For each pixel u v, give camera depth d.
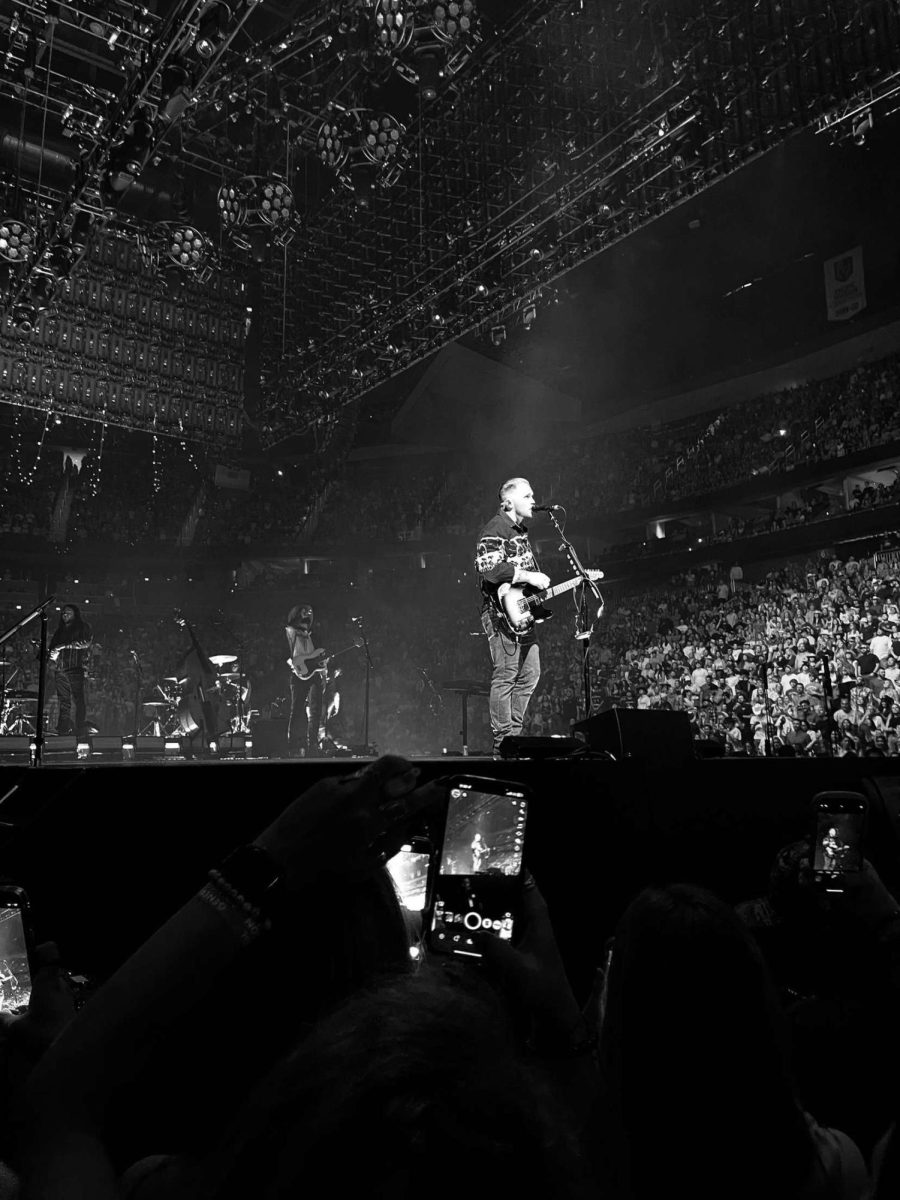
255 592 30.23
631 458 28.81
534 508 6.90
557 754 3.51
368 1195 0.39
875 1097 1.76
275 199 11.77
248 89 10.76
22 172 13.20
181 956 0.72
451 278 12.93
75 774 2.72
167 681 14.70
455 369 27.83
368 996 0.51
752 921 2.21
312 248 14.14
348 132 10.91
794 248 22.11
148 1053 0.68
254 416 17.22
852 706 15.04
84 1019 0.69
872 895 1.96
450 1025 0.48
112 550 28.61
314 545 30.42
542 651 26.05
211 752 11.37
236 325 16.02
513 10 11.35
